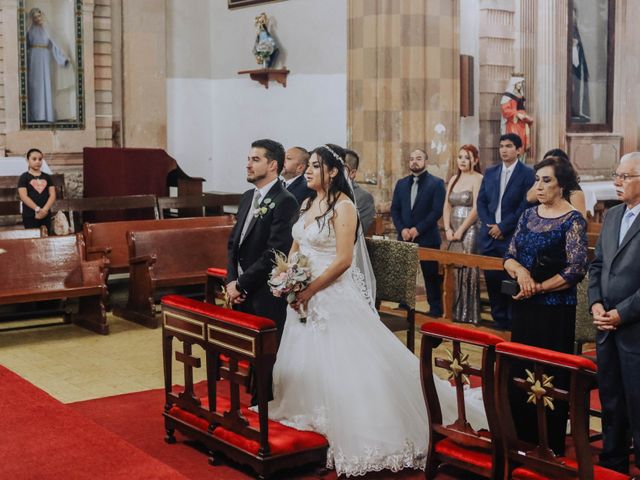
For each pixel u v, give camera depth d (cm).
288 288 505
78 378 705
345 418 492
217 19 1405
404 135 1079
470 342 459
